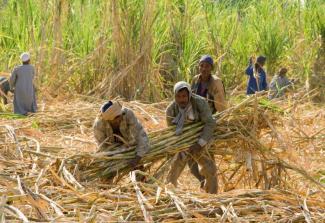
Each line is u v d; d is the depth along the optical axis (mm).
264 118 9094
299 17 24219
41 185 7242
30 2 18500
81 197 6660
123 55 17203
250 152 8977
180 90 8578
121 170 8188
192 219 6109
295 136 10859
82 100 16953
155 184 7121
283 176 9930
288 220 6367
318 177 10492
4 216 5746
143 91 17094
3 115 13508
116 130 8289
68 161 8047
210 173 8844
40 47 17469
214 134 8859
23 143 9641
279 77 18188
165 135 8594
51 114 13773
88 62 17516
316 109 16734
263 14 24438
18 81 15023
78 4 18578
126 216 6230
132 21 17203
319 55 22766
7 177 7270
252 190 7047
